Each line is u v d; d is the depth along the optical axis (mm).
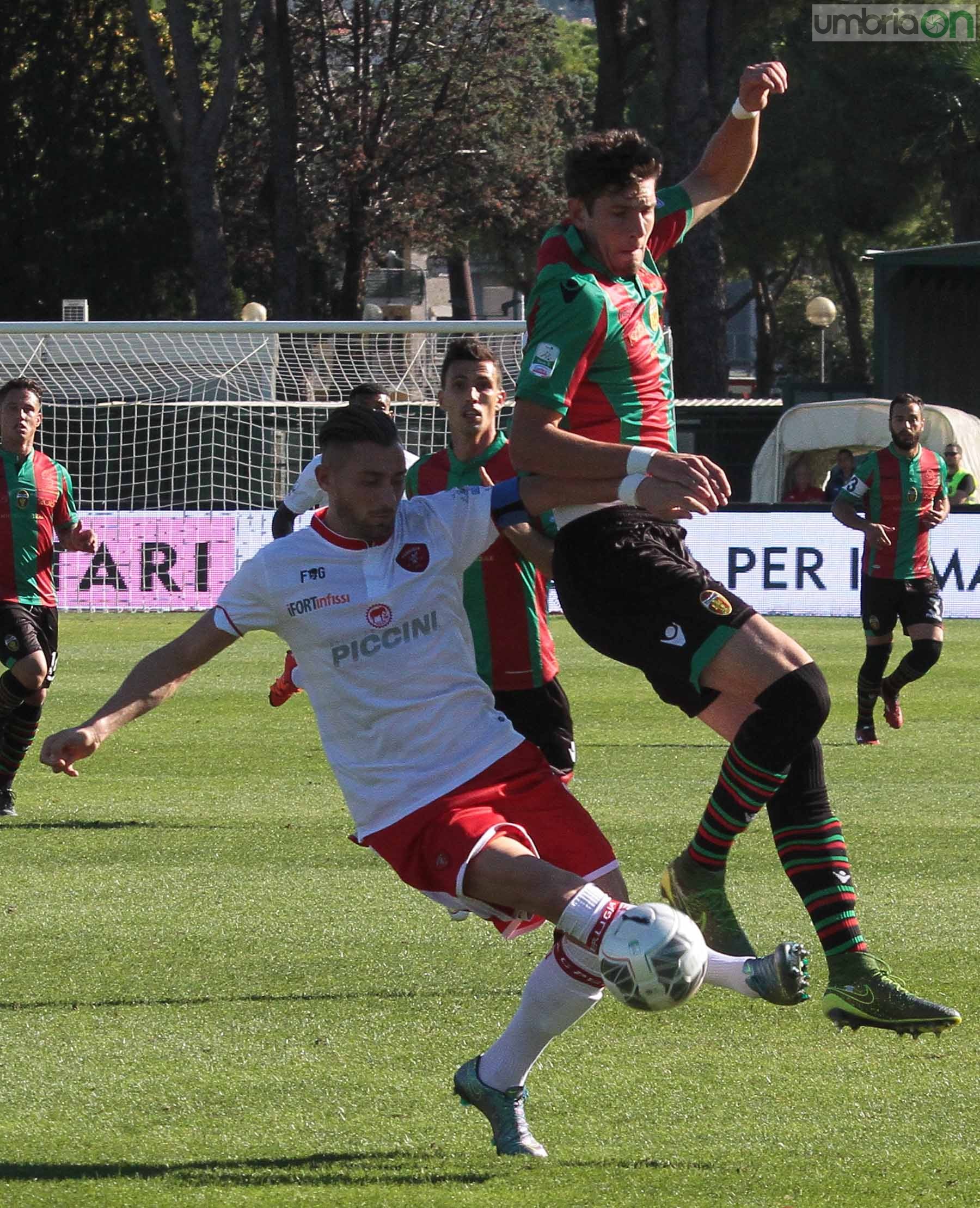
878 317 98812
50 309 143125
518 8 159625
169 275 149250
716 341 107625
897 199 140625
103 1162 13445
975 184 132625
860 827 27828
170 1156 13586
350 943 20531
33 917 21891
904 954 19734
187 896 23078
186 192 116250
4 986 18672
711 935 14031
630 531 14117
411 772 13062
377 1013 17609
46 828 28188
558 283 14156
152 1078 15570
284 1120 14469
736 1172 13125
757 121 16500
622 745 37812
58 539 31031
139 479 81875
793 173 140500
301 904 22609
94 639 59812
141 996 18266
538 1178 13016
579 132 173625
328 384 81938
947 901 22469
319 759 35750
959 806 29875
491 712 13445
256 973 19188
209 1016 17516
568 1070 15805
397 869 13172
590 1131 14156
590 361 14172
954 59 130375
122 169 142875
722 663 13648
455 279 179375
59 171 141250
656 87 161625
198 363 81938
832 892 13664
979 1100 14852
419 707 13070
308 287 148625
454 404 21781
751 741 13539
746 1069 15836
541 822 13219
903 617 37656
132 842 26891
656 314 14797
